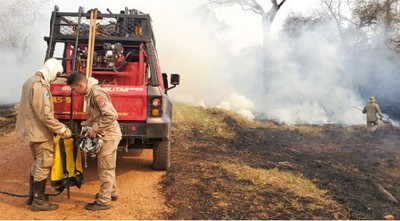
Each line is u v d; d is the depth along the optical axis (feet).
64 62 23.04
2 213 15.34
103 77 22.40
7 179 19.97
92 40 20.31
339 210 17.80
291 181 21.25
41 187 15.76
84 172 21.47
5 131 33.01
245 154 28.78
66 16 21.52
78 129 18.76
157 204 17.08
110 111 15.35
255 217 16.01
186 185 19.33
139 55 21.81
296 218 16.20
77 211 15.88
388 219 17.83
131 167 22.35
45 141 15.51
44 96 15.12
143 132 19.11
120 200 17.40
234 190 18.98
